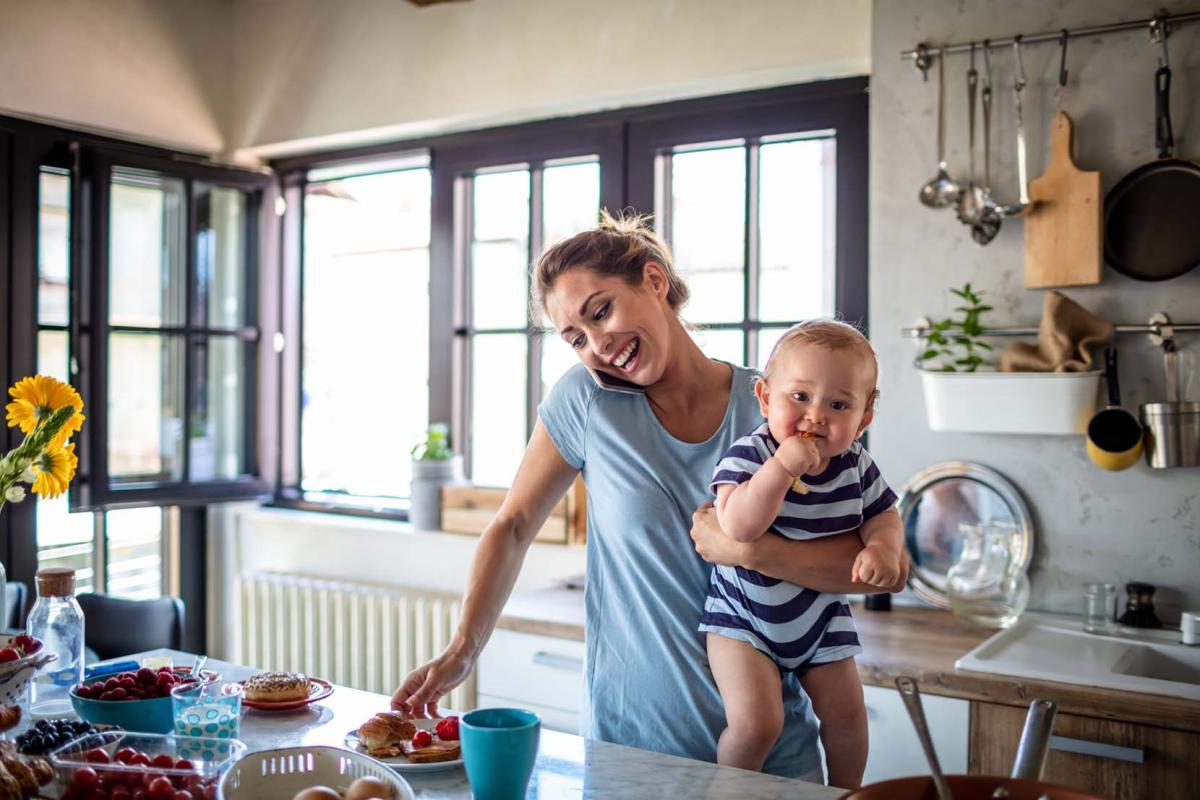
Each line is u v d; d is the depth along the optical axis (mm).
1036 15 2324
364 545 3508
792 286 2850
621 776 1189
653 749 1414
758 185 2896
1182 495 2191
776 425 1356
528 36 3096
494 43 3160
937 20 2432
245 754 1130
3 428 3141
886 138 2496
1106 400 2256
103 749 1102
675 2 2836
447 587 3314
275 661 3555
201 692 1259
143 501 3340
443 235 3463
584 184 3201
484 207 3436
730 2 2750
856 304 2697
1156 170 2191
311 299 3900
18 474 1433
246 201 3723
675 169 3039
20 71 3100
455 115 3236
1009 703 1836
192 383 3500
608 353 1372
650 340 1370
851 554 1349
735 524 1303
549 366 3303
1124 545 2250
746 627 1367
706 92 2896
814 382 1331
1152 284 2215
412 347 3648
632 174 3061
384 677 3293
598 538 1480
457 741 1269
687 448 1425
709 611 1396
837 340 1349
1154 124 2209
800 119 2783
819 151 2807
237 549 3830
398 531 3381
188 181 3453
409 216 3656
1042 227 2275
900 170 2482
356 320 3783
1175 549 2199
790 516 1356
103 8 3311
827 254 2797
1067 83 2287
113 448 3441
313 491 3838
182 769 1068
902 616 2359
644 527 1420
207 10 3627
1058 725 1812
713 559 1353
